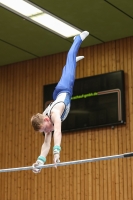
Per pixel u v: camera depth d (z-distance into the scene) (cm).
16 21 1505
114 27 1534
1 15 1474
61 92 936
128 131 1529
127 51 1584
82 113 1603
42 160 923
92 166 1563
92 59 1642
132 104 1542
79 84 1631
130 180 1491
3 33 1581
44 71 1728
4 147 1739
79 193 1564
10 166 1709
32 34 1585
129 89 1555
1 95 1794
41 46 1666
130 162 1505
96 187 1541
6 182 1703
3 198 1692
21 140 1712
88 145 1584
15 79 1780
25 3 1399
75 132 1616
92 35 1585
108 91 1570
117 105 1546
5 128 1756
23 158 1692
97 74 1620
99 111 1575
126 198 1484
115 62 1597
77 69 1661
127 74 1570
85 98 1609
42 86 1719
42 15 1470
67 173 1599
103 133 1567
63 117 922
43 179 1636
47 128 906
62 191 1594
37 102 1714
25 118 1725
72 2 1392
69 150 1611
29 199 1645
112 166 1530
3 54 1730
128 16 1466
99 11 1442
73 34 1581
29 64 1764
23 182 1670
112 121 1544
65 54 1698
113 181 1517
